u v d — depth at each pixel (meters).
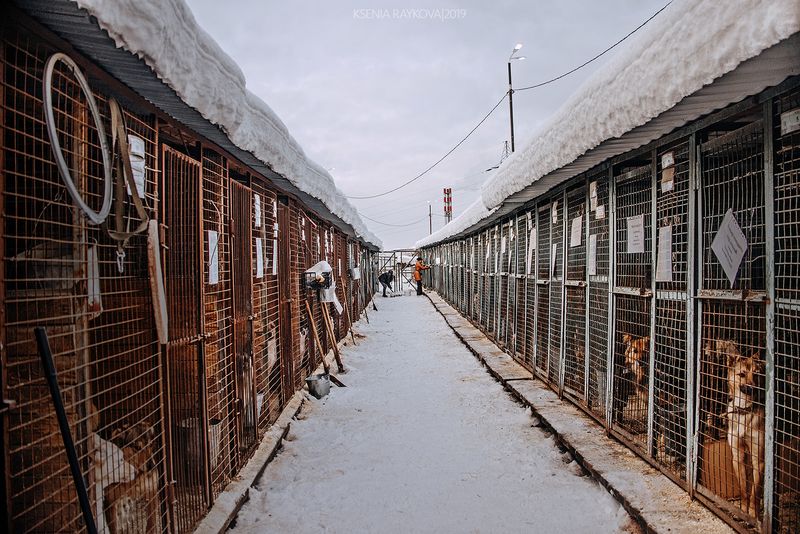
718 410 2.79
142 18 1.66
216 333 3.15
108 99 1.92
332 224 8.98
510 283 7.87
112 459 1.98
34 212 1.67
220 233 3.32
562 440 4.05
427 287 31.02
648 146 3.34
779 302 2.21
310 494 3.45
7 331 1.75
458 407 5.46
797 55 1.81
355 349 9.13
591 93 2.96
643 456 3.49
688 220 2.89
